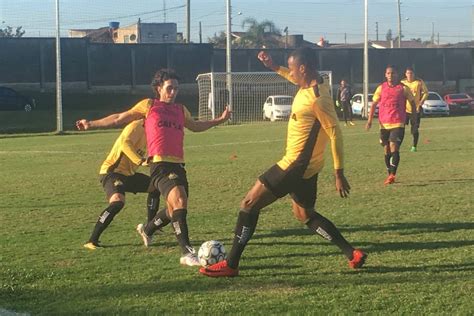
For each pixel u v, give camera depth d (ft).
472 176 41.19
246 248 23.29
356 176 42.24
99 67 158.40
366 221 27.78
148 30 239.91
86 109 146.51
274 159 54.85
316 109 18.99
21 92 153.07
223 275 19.61
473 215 28.55
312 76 19.53
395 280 18.97
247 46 242.78
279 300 17.35
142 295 18.04
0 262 21.98
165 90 21.94
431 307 16.57
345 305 16.84
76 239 25.64
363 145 65.67
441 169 45.01
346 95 109.29
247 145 70.08
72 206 33.65
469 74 177.58
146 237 24.09
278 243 24.07
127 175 24.50
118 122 21.80
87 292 18.38
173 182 21.44
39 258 22.53
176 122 21.93
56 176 46.70
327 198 33.96
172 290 18.48
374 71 172.04
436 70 175.52
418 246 23.16
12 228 28.07
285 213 29.86
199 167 49.75
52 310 16.87
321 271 20.15
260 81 132.16
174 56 162.61
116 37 251.19
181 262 21.40
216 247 20.26
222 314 16.34
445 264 20.56
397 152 38.17
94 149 70.18
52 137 93.91
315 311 16.40
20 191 39.37
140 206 32.99
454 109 141.90
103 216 23.91
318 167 19.75
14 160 59.52
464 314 16.05
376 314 16.14
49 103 148.87
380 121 39.14
